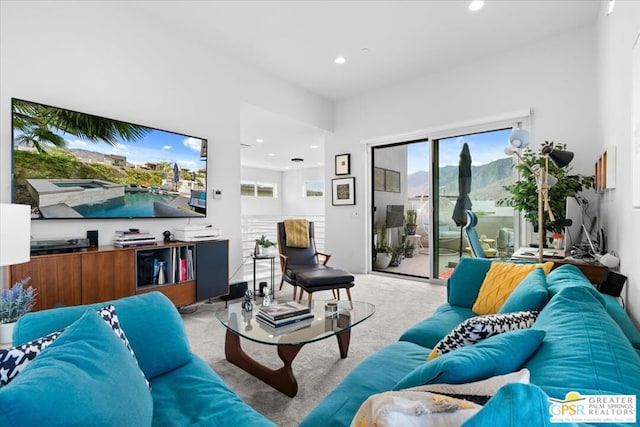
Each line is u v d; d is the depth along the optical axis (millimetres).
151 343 1321
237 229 3910
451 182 4355
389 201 5078
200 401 1146
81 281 2361
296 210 10711
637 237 1655
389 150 5078
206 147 3564
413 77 4500
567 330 885
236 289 3697
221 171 3748
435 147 4477
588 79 3262
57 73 2537
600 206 2920
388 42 3572
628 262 1887
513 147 3061
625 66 1934
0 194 2264
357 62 4043
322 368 2094
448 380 750
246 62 4031
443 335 1679
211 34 3410
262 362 2178
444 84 4273
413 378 857
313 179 10320
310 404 1708
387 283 4496
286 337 1771
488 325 1044
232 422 1024
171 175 3244
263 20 3164
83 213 2627
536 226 3170
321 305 2355
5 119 2291
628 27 1841
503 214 3936
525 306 1343
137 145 2982
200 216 3510
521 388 509
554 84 3469
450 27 3293
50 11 2504
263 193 10516
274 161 9273
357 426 674
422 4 2922
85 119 2648
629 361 701
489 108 3906
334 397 1130
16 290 1813
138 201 2984
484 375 756
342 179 5367
